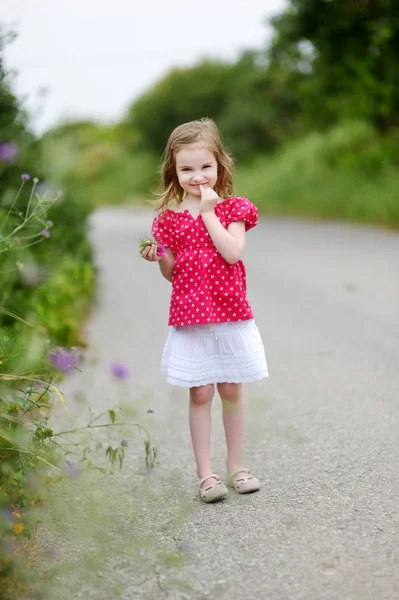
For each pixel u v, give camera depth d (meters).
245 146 35.31
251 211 3.17
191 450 3.60
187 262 3.06
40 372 3.13
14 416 2.76
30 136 5.68
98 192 39.44
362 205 17.11
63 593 2.26
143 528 2.74
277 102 35.25
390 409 4.04
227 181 3.26
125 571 2.41
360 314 6.87
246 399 4.41
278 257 11.66
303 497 2.96
